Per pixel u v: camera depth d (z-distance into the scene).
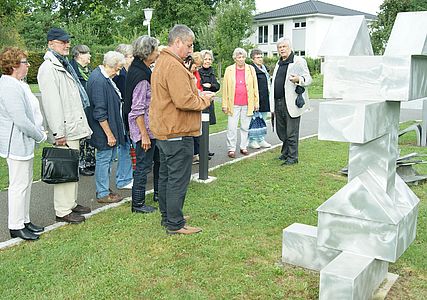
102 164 5.49
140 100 4.73
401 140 9.52
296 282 3.47
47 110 4.68
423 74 3.08
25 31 36.00
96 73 5.27
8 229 4.68
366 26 3.26
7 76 4.13
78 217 4.83
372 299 3.19
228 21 33.38
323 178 6.54
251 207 5.24
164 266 3.76
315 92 22.89
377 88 2.96
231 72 7.87
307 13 44.28
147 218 4.88
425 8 25.47
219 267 3.73
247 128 8.14
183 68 4.05
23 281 3.55
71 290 3.39
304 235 3.64
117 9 40.25
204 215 4.98
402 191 3.41
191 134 4.23
